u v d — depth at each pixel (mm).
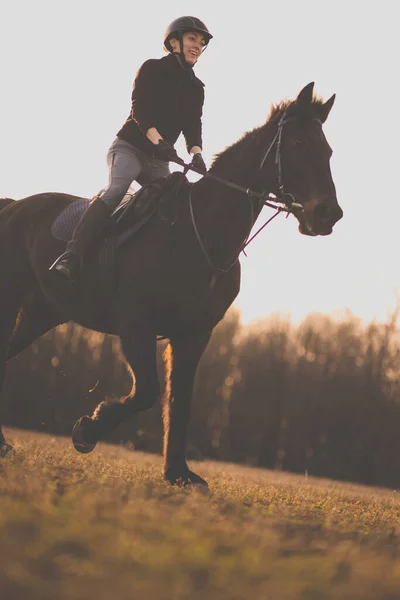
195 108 10602
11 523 5121
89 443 9539
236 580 4379
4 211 11617
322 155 9062
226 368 61656
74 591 3842
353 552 5711
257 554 5043
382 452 55812
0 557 4312
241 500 9070
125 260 9641
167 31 10430
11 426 56562
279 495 11188
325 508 9977
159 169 10531
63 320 12203
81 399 57344
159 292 9336
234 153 9727
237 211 9359
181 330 9633
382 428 56094
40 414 56906
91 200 10516
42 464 9688
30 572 4137
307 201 8906
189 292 9305
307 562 5059
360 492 18891
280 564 4891
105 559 4496
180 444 10039
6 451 10945
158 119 10312
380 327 59062
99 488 7539
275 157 9266
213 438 59938
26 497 6402
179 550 4879
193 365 9883
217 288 9484
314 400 57969
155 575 4262
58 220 10594
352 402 57281
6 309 11164
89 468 10430
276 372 60094
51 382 57188
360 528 8031
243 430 59469
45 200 11188
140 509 6289
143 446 43688
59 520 5348
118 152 10281
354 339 59844
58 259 9742
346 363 58969
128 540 4949
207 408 60312
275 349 61250
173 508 6766
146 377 9305
